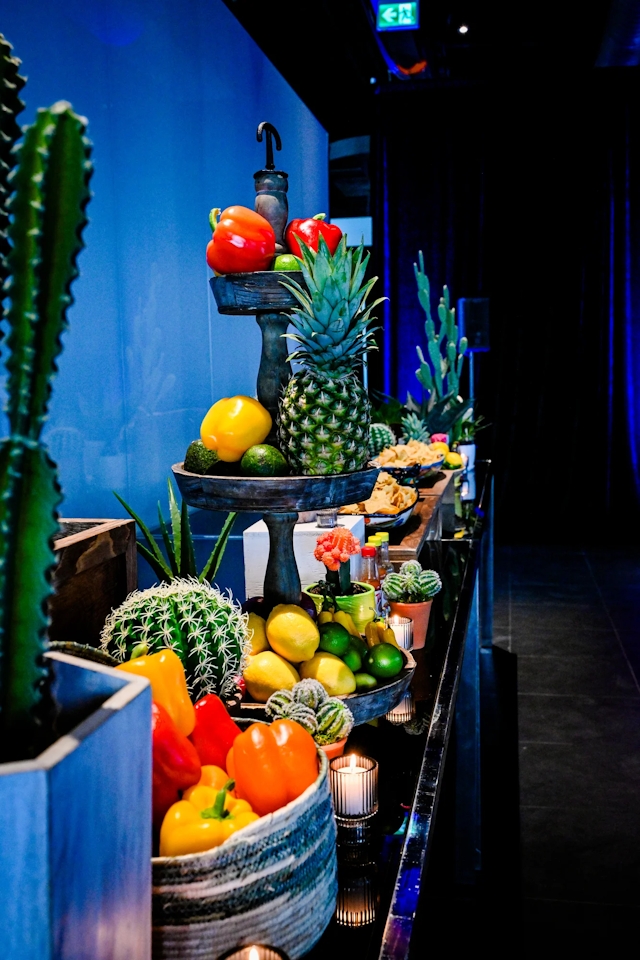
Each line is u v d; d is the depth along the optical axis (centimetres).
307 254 110
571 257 685
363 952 74
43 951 43
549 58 673
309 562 168
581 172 671
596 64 644
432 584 164
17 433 46
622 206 673
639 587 559
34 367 46
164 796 74
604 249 680
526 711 363
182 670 84
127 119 359
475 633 247
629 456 714
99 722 48
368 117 687
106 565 112
